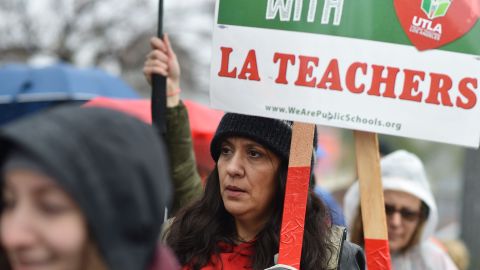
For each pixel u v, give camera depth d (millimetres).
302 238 2418
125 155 1225
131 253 1225
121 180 1211
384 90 2461
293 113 2461
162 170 1292
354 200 3885
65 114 1220
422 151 21703
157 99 2766
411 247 3871
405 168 3881
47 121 1199
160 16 2828
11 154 1212
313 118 2453
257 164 2467
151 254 1284
